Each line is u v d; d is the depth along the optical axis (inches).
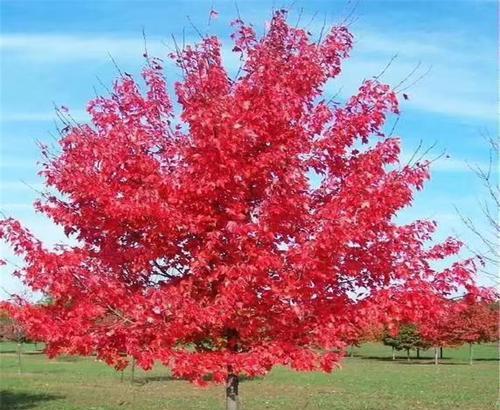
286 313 272.1
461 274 284.5
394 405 896.3
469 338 1926.7
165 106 312.8
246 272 258.7
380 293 274.1
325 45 307.9
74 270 263.4
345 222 255.3
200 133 279.4
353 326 275.0
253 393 1064.8
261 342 282.7
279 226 269.9
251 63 303.6
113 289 264.7
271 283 264.2
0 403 899.4
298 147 288.4
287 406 888.9
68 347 271.7
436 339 1888.5
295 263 259.0
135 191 276.5
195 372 260.7
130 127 299.9
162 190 276.5
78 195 279.4
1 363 1860.2
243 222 278.2
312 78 301.3
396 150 289.4
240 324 274.7
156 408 857.5
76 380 1304.1
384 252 285.1
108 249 292.4
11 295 281.0
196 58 309.3
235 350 289.3
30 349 2795.3
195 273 270.7
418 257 289.9
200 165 273.6
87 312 258.5
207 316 258.1
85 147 288.2
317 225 272.8
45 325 256.5
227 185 274.1
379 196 268.8
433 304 271.6
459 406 884.0
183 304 260.4
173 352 259.6
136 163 283.7
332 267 265.9
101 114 304.2
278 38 308.7
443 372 1635.1
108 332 259.6
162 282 297.3
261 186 284.8
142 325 263.1
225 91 302.2
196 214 275.9
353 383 1259.2
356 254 283.7
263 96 287.1
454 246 292.8
